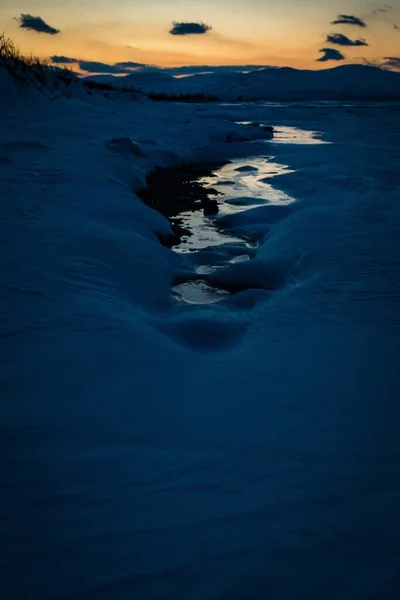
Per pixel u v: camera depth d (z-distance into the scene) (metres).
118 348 3.53
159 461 2.33
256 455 2.42
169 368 3.35
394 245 6.68
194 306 5.26
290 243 7.10
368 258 6.16
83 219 6.95
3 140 13.05
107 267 5.48
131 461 2.31
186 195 11.76
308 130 27.56
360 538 1.85
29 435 2.45
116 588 1.59
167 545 1.79
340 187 11.38
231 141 21.84
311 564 1.72
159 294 5.52
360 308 4.62
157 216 8.62
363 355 3.63
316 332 4.11
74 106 22.77
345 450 2.47
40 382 2.97
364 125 29.92
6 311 3.91
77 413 2.69
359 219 8.16
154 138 17.78
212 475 2.24
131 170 12.30
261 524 1.92
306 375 3.34
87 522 1.89
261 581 1.64
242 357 3.66
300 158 16.86
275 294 5.43
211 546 1.79
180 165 15.97
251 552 1.77
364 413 2.84
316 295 5.02
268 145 20.28
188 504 2.03
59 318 3.91
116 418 2.68
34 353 3.32
